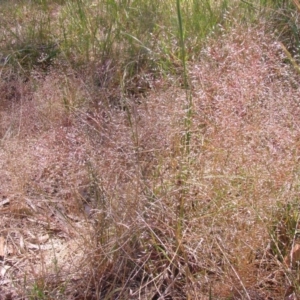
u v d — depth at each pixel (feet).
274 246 7.00
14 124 10.25
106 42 12.19
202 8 12.59
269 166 7.25
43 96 10.71
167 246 7.08
